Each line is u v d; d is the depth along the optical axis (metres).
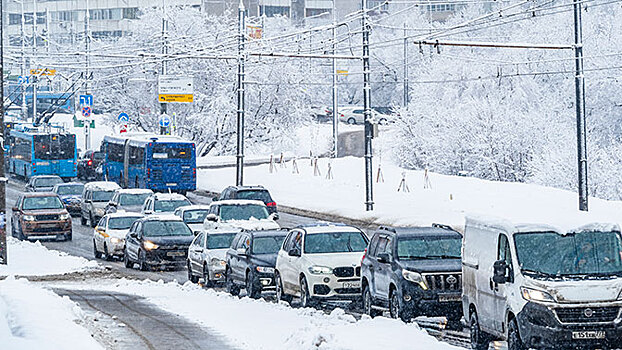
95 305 61.56
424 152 191.75
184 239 91.50
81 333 44.59
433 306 50.47
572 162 155.88
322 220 124.56
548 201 124.31
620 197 153.38
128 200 125.00
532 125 173.88
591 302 38.78
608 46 189.50
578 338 38.59
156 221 93.38
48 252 102.12
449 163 182.50
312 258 60.31
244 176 177.88
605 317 38.78
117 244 100.94
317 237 62.03
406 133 195.50
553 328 38.59
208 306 59.75
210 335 47.31
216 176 182.38
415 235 53.62
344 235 62.47
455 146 180.75
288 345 41.91
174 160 150.75
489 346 44.72
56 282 80.81
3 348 37.81
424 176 156.25
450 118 181.12
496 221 43.34
